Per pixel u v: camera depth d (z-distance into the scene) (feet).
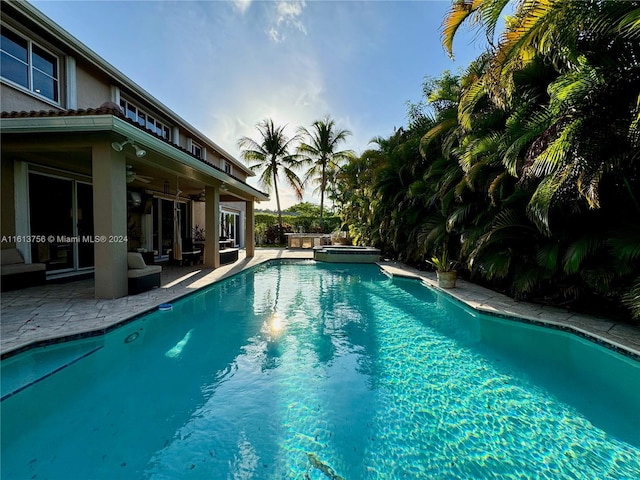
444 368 12.94
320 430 9.14
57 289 22.22
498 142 20.67
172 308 19.60
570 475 7.59
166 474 7.50
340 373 12.44
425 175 31.76
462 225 26.96
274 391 11.15
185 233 49.01
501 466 7.87
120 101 33.50
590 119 13.14
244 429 9.13
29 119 16.92
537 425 9.41
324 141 74.08
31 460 7.86
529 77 18.19
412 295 25.72
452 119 27.73
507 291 23.66
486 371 12.69
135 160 22.06
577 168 13.60
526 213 18.28
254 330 17.19
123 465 7.76
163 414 9.77
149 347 14.73
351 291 27.09
